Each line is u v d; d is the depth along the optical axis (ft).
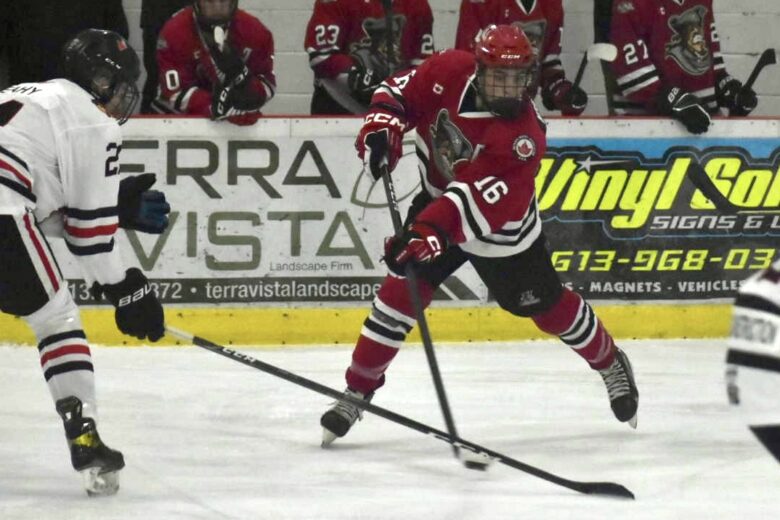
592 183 71.46
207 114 68.74
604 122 71.36
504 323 71.15
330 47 72.54
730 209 72.64
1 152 37.60
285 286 69.46
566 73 88.02
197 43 69.46
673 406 54.90
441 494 39.34
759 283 21.62
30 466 42.70
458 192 43.14
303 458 44.65
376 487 40.29
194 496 38.68
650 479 41.98
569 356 67.31
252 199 68.95
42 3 74.08
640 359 66.33
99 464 37.24
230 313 69.15
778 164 72.84
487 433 49.44
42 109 38.06
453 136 44.91
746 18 90.02
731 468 43.70
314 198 69.36
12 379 59.31
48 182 38.29
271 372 41.81
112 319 68.59
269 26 86.48
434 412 53.26
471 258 47.16
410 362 64.95
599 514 36.76
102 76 39.22
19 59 75.36
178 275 68.80
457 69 45.57
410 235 42.68
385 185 46.47
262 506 37.47
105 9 76.48
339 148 69.31
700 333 72.84
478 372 62.49
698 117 71.15
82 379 38.58
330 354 67.10
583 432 49.80
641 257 72.02
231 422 50.83
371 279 69.92
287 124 68.95
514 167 43.70
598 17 79.46
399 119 46.80
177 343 68.90
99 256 38.75
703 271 72.69
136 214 42.73
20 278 37.88
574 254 71.51
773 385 20.99
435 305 70.54
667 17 74.95
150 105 78.69
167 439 47.47
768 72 90.22
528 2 74.33
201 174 68.59
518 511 37.04
